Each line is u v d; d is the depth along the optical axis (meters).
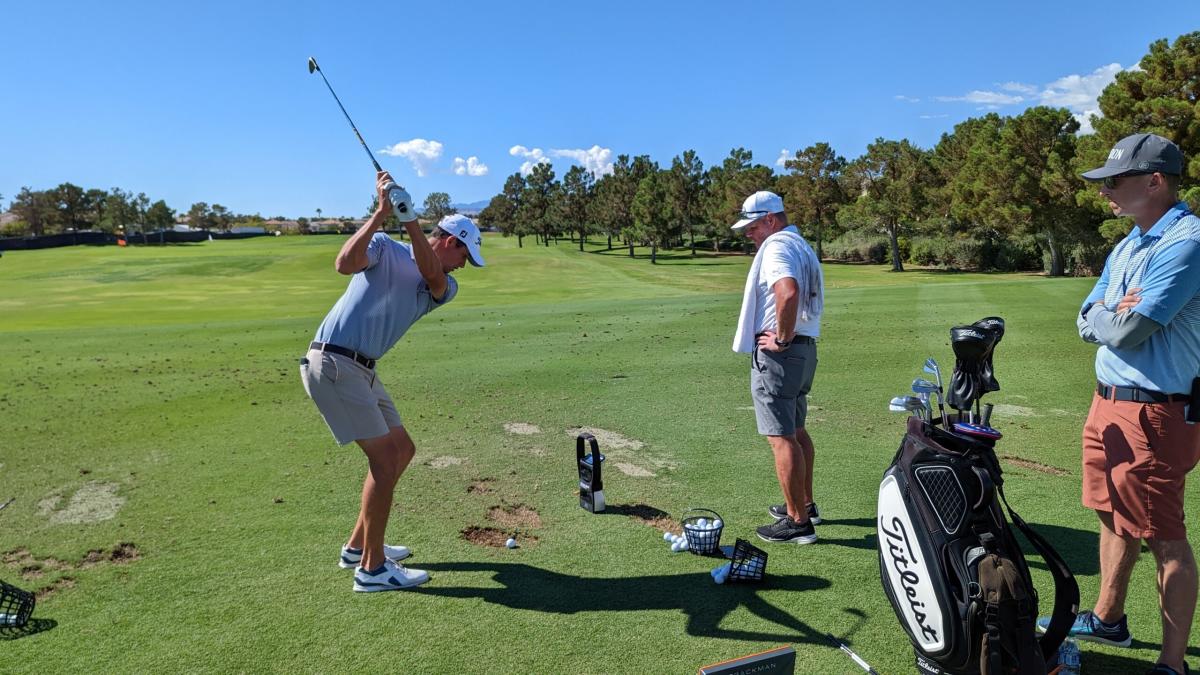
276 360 10.13
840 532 4.25
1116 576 3.00
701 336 11.32
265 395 7.87
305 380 3.64
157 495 4.93
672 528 4.33
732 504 4.70
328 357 3.55
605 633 3.21
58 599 3.54
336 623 3.30
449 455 5.74
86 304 23.59
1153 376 2.73
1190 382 2.70
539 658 3.02
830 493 4.86
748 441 6.01
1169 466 2.74
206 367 9.61
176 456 5.77
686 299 17.16
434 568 3.85
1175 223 2.69
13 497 4.91
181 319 18.70
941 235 47.62
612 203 80.44
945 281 35.16
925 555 2.56
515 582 3.69
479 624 3.29
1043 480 5.02
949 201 45.81
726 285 31.50
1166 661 2.78
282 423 6.71
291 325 14.22
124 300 25.17
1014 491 4.80
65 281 37.12
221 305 22.98
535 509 4.66
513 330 12.40
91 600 3.53
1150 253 2.72
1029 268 42.50
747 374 8.55
